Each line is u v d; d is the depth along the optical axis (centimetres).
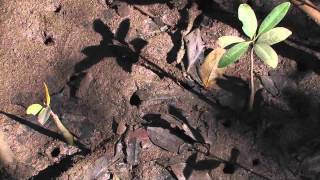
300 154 80
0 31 93
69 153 83
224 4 92
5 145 84
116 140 83
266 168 80
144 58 88
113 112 85
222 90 86
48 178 81
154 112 85
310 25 88
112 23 92
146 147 82
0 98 88
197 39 89
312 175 78
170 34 90
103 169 81
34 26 93
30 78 89
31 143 85
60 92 88
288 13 89
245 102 84
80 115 86
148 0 94
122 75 87
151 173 81
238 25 90
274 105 84
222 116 84
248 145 81
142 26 92
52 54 91
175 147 82
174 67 88
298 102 84
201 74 87
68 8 94
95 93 87
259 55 68
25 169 83
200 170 80
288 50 88
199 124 83
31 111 77
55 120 78
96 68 89
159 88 87
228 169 81
